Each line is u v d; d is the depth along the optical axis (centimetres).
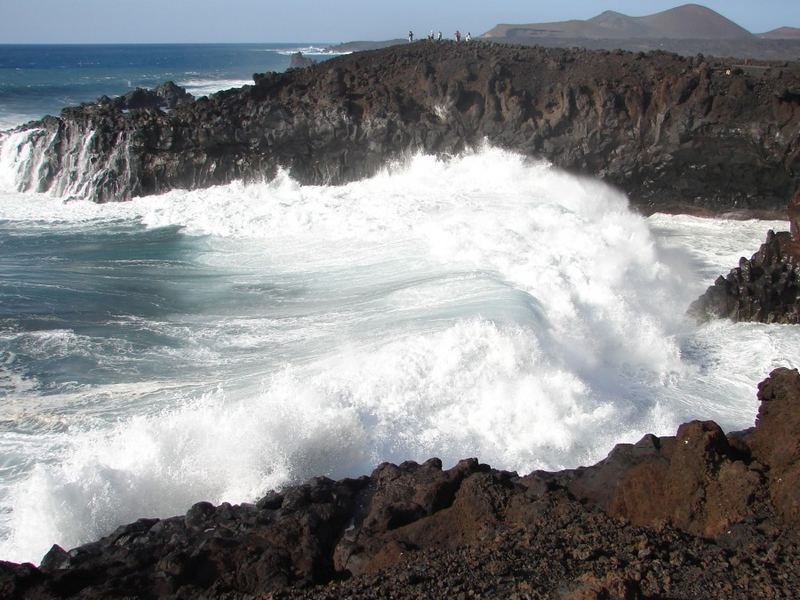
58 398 1402
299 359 1548
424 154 3388
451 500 1009
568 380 1445
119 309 1884
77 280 2125
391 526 962
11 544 1041
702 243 2839
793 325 1970
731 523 888
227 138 3334
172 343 1666
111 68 13300
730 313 2005
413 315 1709
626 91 3300
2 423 1305
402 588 794
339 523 992
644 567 794
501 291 1789
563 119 3322
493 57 3728
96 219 2986
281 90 3575
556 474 1050
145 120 3388
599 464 1045
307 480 1123
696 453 947
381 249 2333
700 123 3114
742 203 3219
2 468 1177
